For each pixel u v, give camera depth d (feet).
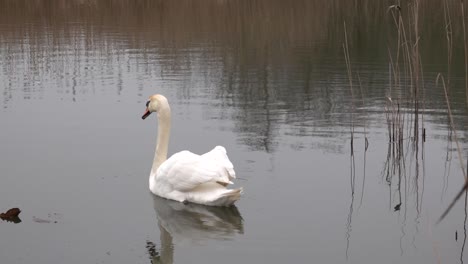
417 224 28.04
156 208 29.91
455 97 49.65
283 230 27.30
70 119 44.62
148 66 63.52
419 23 85.05
